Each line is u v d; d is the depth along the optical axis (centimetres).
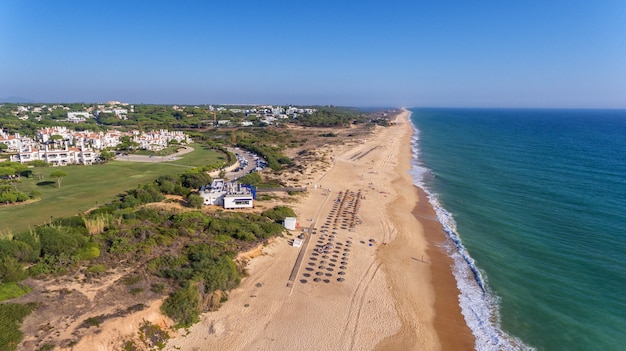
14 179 9769
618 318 4459
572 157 15088
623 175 11550
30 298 3769
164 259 4800
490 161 14525
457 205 8806
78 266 4491
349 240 6512
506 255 6109
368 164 13788
